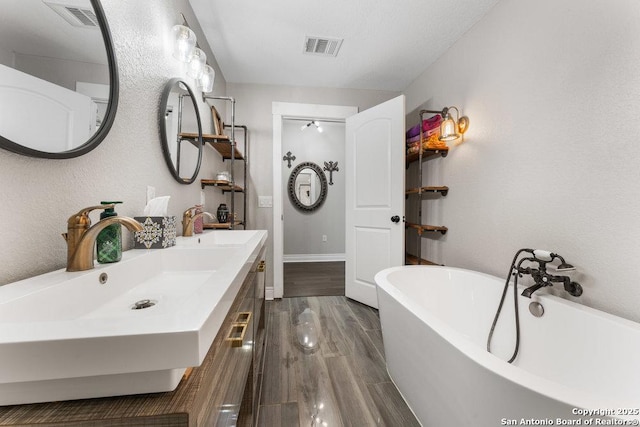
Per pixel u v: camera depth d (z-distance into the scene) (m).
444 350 0.93
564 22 1.32
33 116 0.66
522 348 1.36
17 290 0.53
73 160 0.80
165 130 1.35
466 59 2.04
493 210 1.77
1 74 0.59
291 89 2.95
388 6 1.79
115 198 1.00
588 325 1.10
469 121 2.01
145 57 1.20
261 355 1.70
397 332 1.31
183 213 1.67
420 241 2.66
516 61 1.60
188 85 1.68
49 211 0.73
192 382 0.40
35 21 0.67
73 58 0.77
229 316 0.67
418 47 2.26
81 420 0.34
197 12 1.84
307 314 2.43
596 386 1.04
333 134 4.87
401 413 1.24
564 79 1.32
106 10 0.92
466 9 1.81
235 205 2.88
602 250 1.17
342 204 4.91
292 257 4.80
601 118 1.17
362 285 2.71
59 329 0.36
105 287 0.72
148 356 0.35
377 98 3.08
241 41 2.18
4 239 0.61
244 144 2.83
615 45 1.12
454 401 0.90
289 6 1.79
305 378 1.50
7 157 0.62
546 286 1.38
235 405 0.76
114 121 0.98
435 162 2.43
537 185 1.47
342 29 2.03
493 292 1.58
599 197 1.18
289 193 4.78
